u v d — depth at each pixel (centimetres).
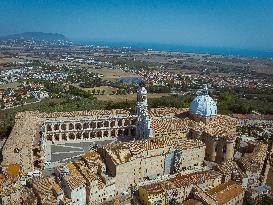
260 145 19925
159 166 16362
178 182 14800
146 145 16312
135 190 14962
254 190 15538
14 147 16662
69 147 19938
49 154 18800
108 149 15600
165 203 14188
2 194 12750
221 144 18262
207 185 15375
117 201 14088
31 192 13400
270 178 17650
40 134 18800
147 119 19175
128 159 15100
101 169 14912
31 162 15338
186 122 19788
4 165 14650
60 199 13175
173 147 16662
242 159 17725
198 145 17462
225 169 16288
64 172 14012
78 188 13425
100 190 14125
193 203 13812
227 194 14500
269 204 14725
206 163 18275
